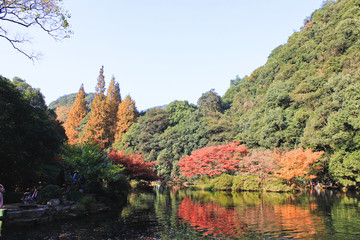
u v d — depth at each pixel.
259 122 49.06
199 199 23.75
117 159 31.47
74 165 16.81
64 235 9.54
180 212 15.82
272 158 33.72
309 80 45.62
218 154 39.12
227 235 9.89
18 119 16.64
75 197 14.86
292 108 46.22
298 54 67.12
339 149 30.52
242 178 34.41
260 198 23.81
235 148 39.41
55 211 12.20
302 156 29.77
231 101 99.38
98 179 17.77
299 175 30.11
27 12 11.08
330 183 35.25
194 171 41.16
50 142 19.02
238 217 13.86
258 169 34.25
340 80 36.12
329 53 52.28
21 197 13.45
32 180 17.80
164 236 9.73
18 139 15.41
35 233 9.62
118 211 16.11
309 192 29.48
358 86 29.91
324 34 61.00
